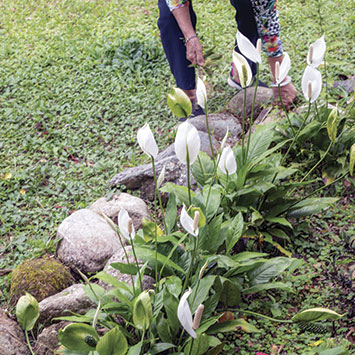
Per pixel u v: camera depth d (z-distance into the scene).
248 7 4.56
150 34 6.90
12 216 4.27
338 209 3.78
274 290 3.28
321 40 2.94
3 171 4.85
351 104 4.18
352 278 3.21
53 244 3.90
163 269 3.09
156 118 5.36
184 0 4.43
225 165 2.77
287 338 2.96
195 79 5.15
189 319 2.06
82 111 5.59
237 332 3.04
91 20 7.77
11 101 5.89
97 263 3.65
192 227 2.33
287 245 3.57
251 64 5.27
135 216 4.06
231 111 5.17
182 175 4.27
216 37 6.62
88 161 4.91
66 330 2.44
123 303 2.85
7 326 3.19
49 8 8.39
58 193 4.54
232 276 3.13
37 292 3.41
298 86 5.18
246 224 3.44
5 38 7.53
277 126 4.24
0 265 3.83
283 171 3.51
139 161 4.80
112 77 6.08
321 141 4.03
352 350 2.79
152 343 2.65
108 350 2.35
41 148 5.11
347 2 6.89
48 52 6.88
